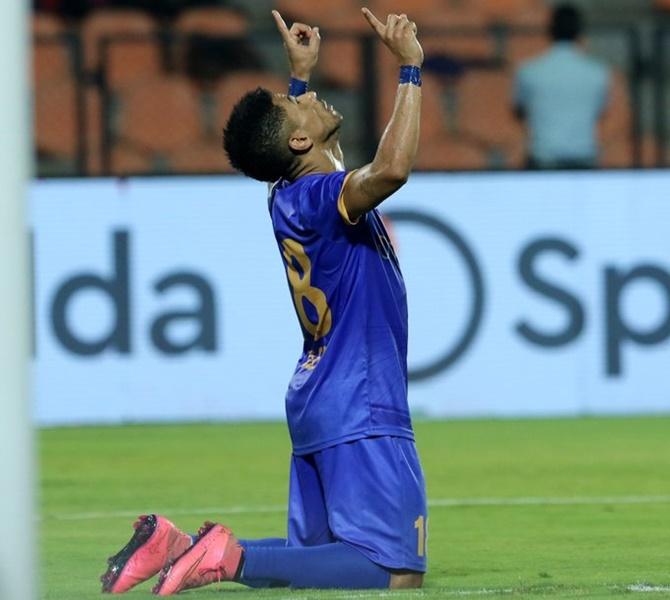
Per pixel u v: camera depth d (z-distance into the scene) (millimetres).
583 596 17781
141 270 38875
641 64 42062
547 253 39688
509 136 45594
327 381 17766
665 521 25297
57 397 38719
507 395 39750
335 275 17844
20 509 11930
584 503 27500
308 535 18141
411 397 39625
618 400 39844
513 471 31719
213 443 35969
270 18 51562
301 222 17797
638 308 39812
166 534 17578
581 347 39719
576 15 42875
